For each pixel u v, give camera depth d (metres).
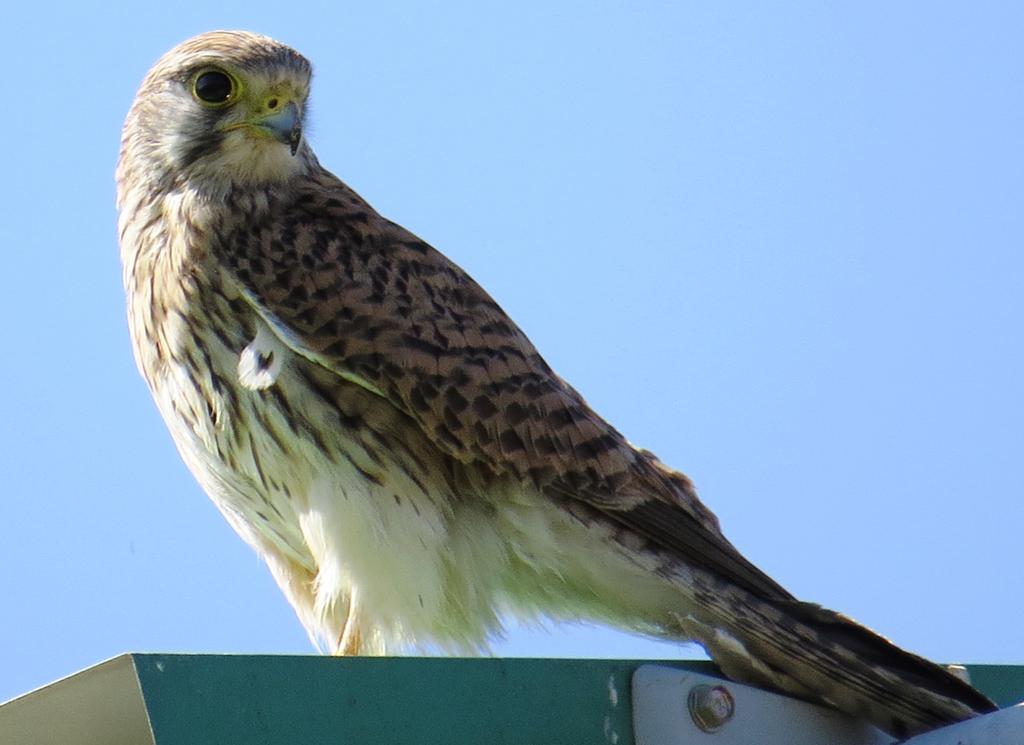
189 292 10.54
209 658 7.06
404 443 10.31
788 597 9.58
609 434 10.46
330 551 10.15
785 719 8.66
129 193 11.18
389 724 7.47
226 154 10.84
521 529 10.26
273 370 10.23
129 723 7.24
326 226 10.86
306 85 11.16
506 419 10.33
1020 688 9.60
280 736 7.15
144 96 11.23
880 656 8.91
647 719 8.14
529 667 7.92
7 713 7.14
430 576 10.12
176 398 10.72
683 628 9.77
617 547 10.09
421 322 10.51
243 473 10.56
